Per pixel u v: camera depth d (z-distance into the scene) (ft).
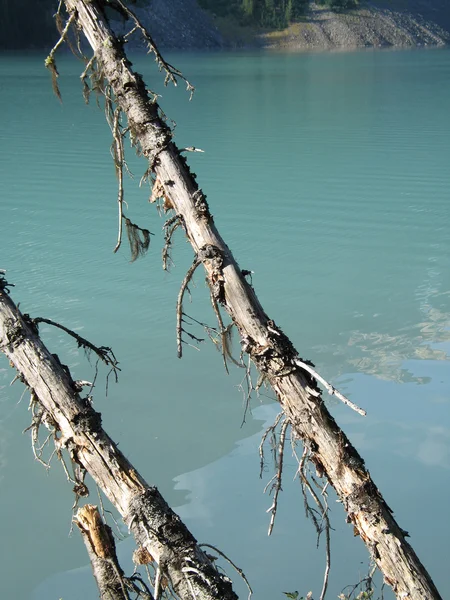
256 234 52.42
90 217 56.13
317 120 108.06
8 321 12.57
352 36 416.87
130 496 12.05
